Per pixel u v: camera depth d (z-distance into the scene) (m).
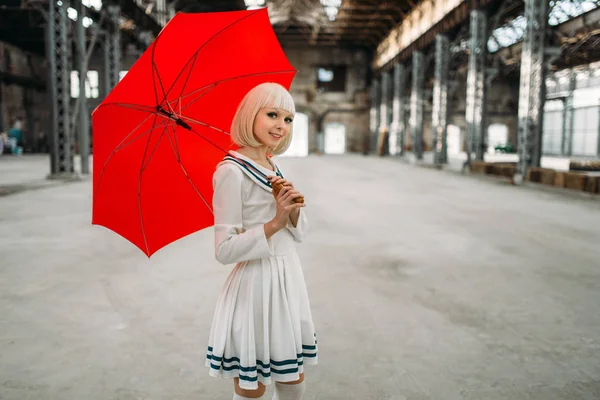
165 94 1.85
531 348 3.61
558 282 5.33
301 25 41.91
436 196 13.32
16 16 32.44
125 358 3.43
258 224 1.84
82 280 5.37
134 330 3.94
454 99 47.62
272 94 1.78
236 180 1.79
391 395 2.92
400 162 32.19
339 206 11.31
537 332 3.91
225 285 1.97
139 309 4.44
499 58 34.50
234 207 1.78
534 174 15.87
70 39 17.38
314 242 7.38
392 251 6.81
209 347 1.96
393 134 39.41
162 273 5.66
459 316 4.28
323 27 40.94
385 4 33.41
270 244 1.86
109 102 1.68
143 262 6.19
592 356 3.47
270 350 1.87
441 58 26.50
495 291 5.01
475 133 21.83
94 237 7.71
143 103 1.80
